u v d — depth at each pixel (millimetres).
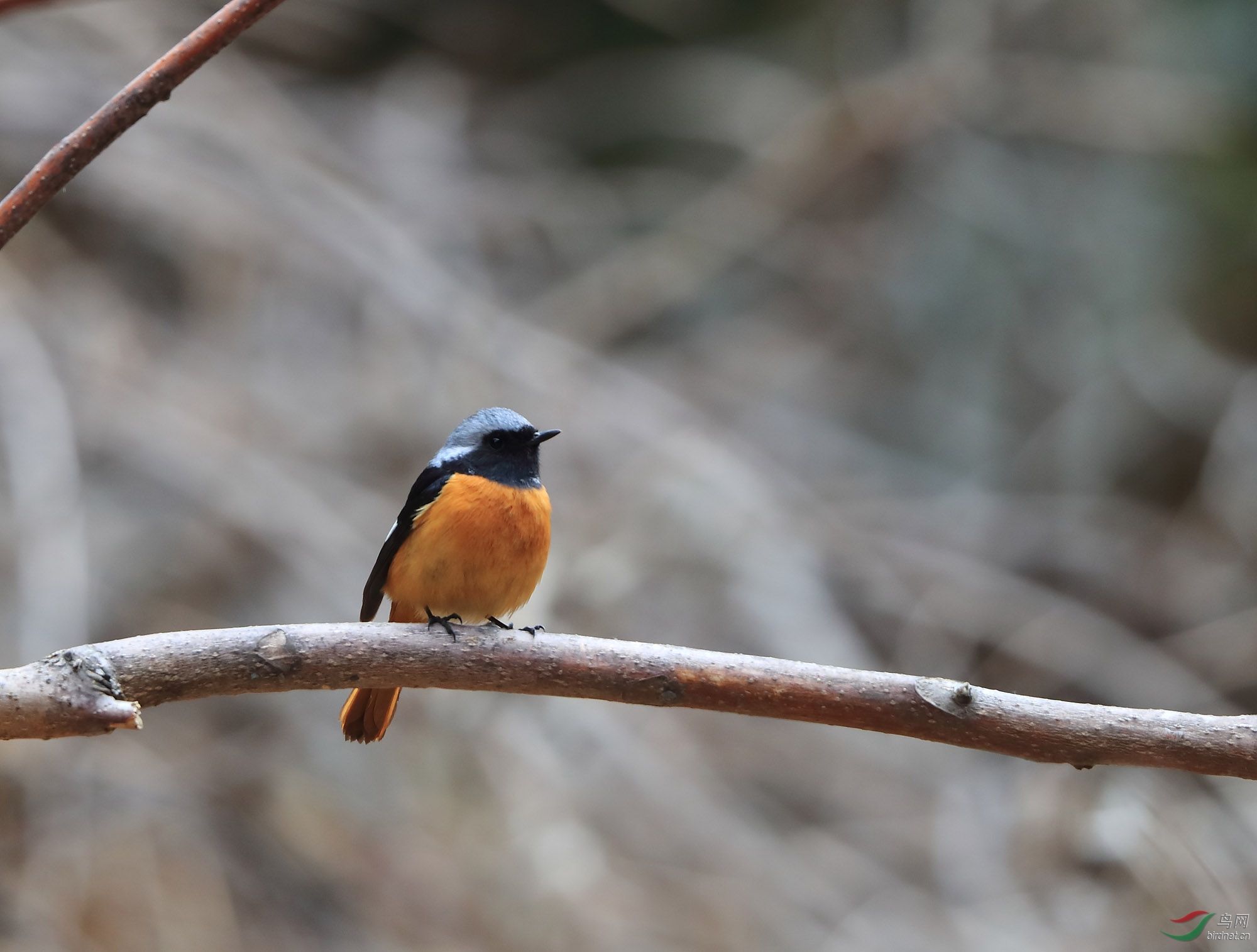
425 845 12141
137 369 14805
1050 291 20359
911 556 16453
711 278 20062
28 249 15344
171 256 16438
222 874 11859
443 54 21172
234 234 15703
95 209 15906
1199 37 20766
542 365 15906
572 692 5297
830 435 19000
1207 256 20547
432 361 15492
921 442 19703
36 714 4473
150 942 11109
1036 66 19906
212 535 14039
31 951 10523
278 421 15078
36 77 16000
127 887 11344
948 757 14086
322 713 13117
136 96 4137
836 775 14047
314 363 15633
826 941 12133
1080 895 11414
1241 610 17422
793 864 12859
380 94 19031
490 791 12406
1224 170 20672
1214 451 18422
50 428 12648
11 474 12602
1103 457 19531
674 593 14625
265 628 5141
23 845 11133
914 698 4988
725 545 14836
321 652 5145
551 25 21906
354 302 16016
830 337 20188
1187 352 19797
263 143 16484
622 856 12422
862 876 12969
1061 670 15727
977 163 20891
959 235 20703
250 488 14133
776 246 20188
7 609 12133
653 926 11898
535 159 20375
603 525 14664
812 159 19422
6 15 4242
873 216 20734
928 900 12602
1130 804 11281
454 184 18391
